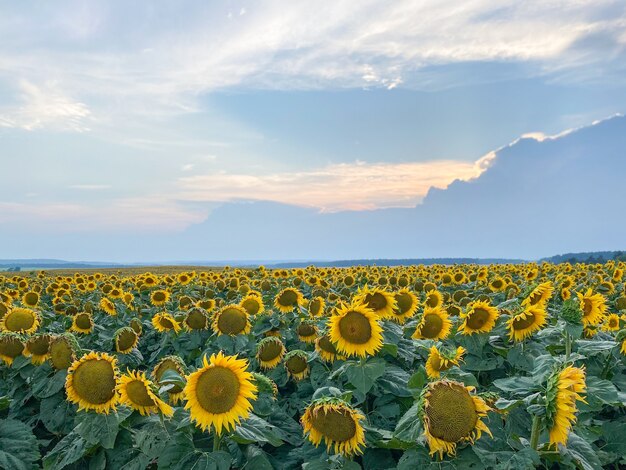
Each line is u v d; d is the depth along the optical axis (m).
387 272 31.44
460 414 3.98
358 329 6.69
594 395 5.11
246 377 5.28
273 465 6.34
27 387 8.32
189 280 25.97
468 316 8.39
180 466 4.98
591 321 8.27
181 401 6.85
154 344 14.11
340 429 4.90
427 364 5.98
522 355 7.87
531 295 8.34
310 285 22.66
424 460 4.08
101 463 5.62
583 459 4.40
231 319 10.58
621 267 28.42
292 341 11.29
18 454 5.93
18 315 10.20
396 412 6.46
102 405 5.80
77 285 25.64
